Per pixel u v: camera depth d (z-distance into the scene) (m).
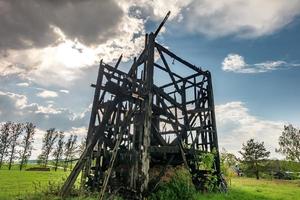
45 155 59.28
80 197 8.52
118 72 13.01
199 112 14.27
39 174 28.75
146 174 9.31
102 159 11.67
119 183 10.43
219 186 13.24
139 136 10.36
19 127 56.03
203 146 14.30
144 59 11.88
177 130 11.69
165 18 11.04
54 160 59.31
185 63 14.00
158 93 11.55
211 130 13.92
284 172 40.47
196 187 12.37
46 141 60.25
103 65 12.70
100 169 11.19
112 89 9.94
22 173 31.02
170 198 9.50
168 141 12.34
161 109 11.59
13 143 54.34
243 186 18.78
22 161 53.69
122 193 9.89
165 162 11.61
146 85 10.87
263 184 23.53
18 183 16.20
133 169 9.81
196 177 12.73
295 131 38.38
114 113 11.76
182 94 13.90
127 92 10.14
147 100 10.48
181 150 11.28
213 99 14.71
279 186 21.59
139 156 9.99
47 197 8.48
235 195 12.70
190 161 12.59
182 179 10.25
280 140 38.94
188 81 14.46
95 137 9.78
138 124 10.90
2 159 53.00
